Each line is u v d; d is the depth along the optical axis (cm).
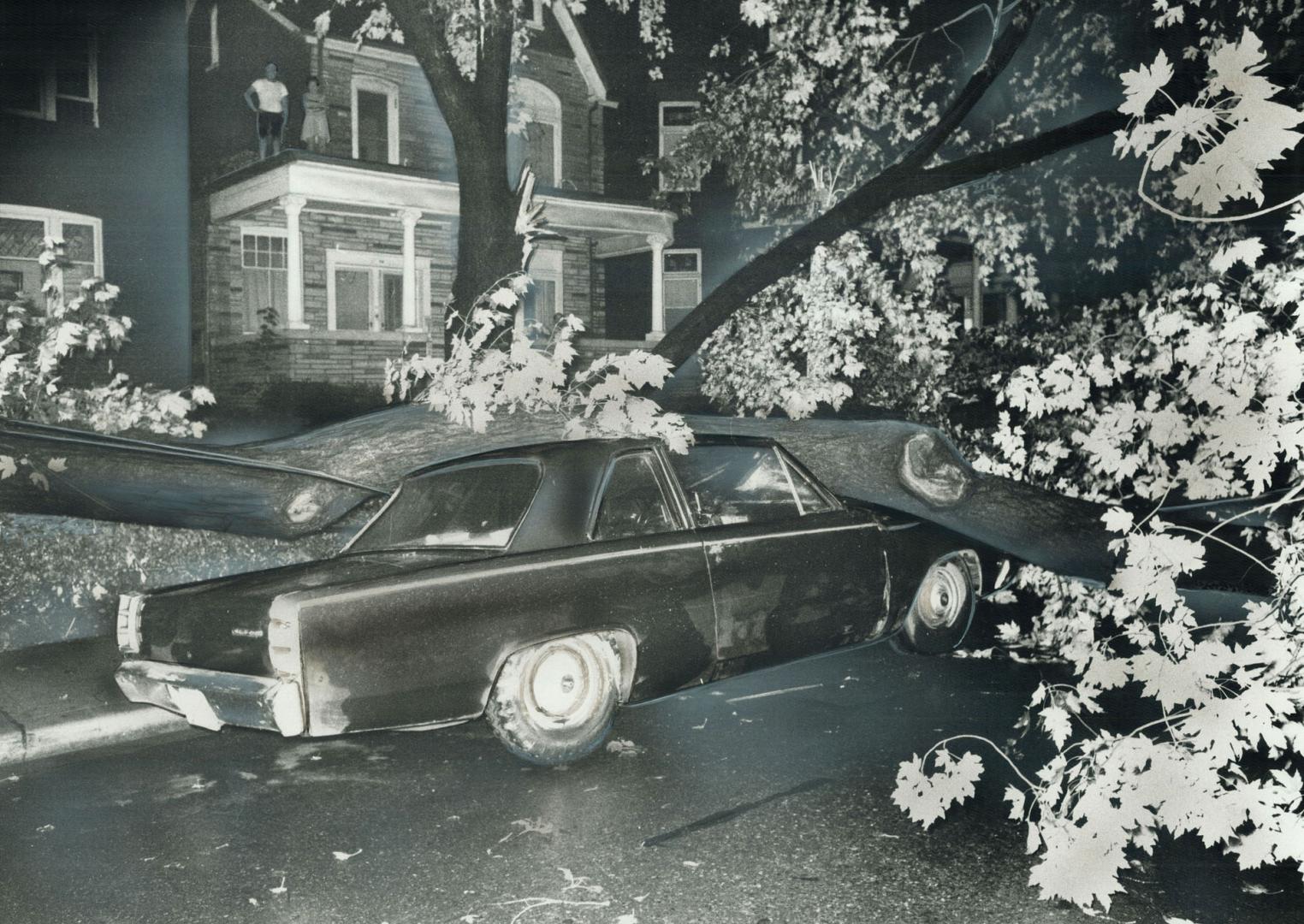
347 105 1817
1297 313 328
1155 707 554
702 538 523
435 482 542
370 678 430
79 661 616
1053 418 830
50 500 636
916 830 404
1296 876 361
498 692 460
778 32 1358
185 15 1747
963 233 1669
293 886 362
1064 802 333
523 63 1988
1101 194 1346
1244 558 520
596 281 2120
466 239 896
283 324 1817
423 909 343
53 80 1616
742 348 1337
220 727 447
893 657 681
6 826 421
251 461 661
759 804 432
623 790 452
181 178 1742
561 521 489
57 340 850
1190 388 335
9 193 1586
